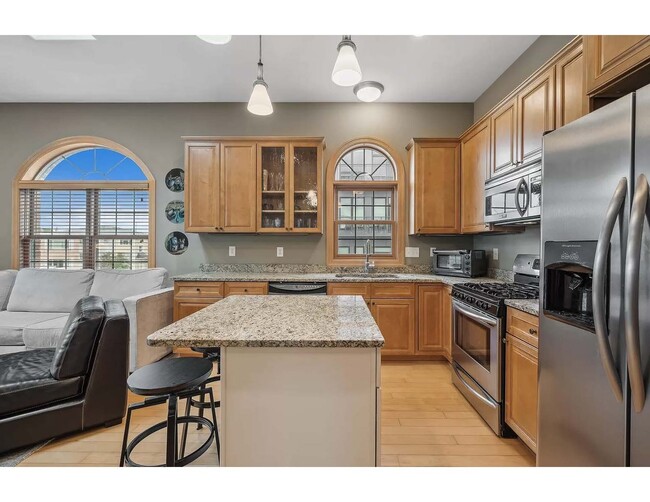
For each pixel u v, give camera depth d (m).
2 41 2.52
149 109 3.61
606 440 1.00
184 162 3.47
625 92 1.32
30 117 3.61
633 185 0.92
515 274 2.60
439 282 2.96
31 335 2.44
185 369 1.34
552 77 1.81
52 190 3.69
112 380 1.93
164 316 3.01
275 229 3.31
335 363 1.09
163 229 3.63
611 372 0.95
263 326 1.22
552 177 1.25
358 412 1.10
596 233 1.04
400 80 3.09
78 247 3.70
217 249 3.62
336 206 3.69
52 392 1.74
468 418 2.06
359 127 3.60
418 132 3.59
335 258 3.64
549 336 1.27
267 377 1.09
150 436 1.85
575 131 1.13
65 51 2.64
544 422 1.30
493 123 2.51
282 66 2.86
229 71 2.95
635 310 0.87
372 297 2.98
